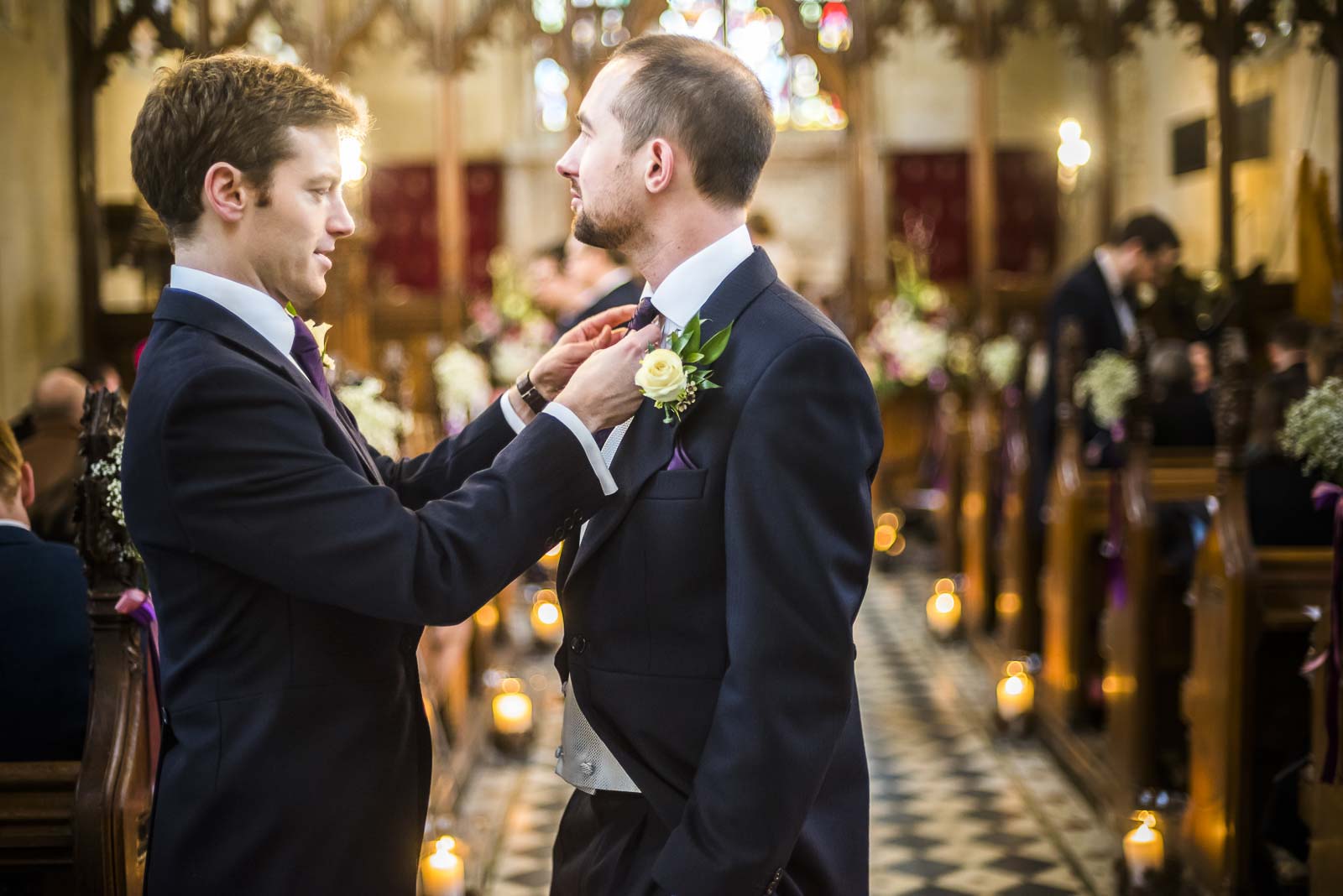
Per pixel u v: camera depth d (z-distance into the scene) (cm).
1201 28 809
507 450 168
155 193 169
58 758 248
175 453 157
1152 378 432
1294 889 356
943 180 1430
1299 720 387
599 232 177
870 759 501
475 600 160
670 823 166
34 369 650
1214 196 1080
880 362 934
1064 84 1415
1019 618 595
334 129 173
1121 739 430
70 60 707
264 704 163
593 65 902
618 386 169
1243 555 345
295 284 173
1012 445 622
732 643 158
